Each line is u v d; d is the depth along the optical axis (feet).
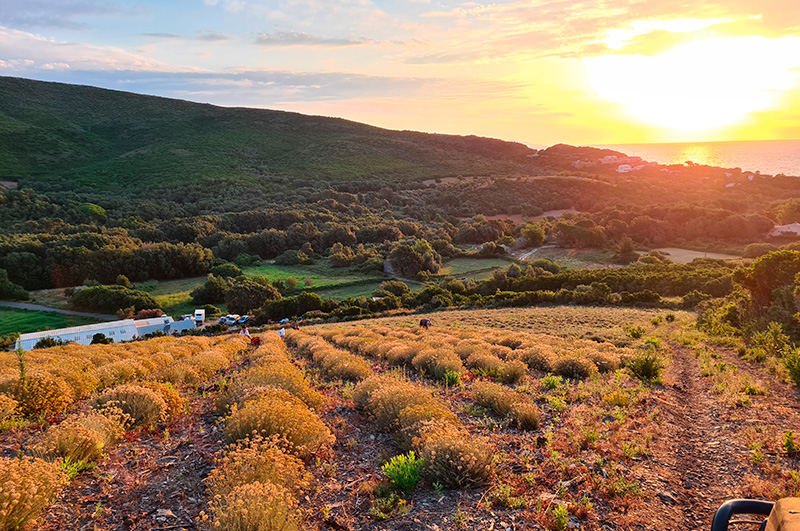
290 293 241.96
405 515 15.14
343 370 41.42
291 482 16.12
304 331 114.01
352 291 248.32
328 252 342.85
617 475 17.61
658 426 24.71
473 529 13.99
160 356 50.19
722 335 73.26
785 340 54.29
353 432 25.45
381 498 16.52
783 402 30.04
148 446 21.97
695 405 30.63
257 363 44.55
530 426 25.00
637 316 116.67
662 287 174.19
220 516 12.85
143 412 25.14
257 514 12.56
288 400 26.08
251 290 217.56
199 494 16.89
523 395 31.83
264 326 160.66
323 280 269.85
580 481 17.11
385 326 111.45
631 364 40.45
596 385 35.65
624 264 295.07
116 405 25.25
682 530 13.91
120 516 15.19
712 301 112.57
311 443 20.99
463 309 164.66
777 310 71.82
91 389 32.22
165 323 176.96
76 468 17.97
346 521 14.88
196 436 23.76
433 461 17.83
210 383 39.70
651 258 285.23
